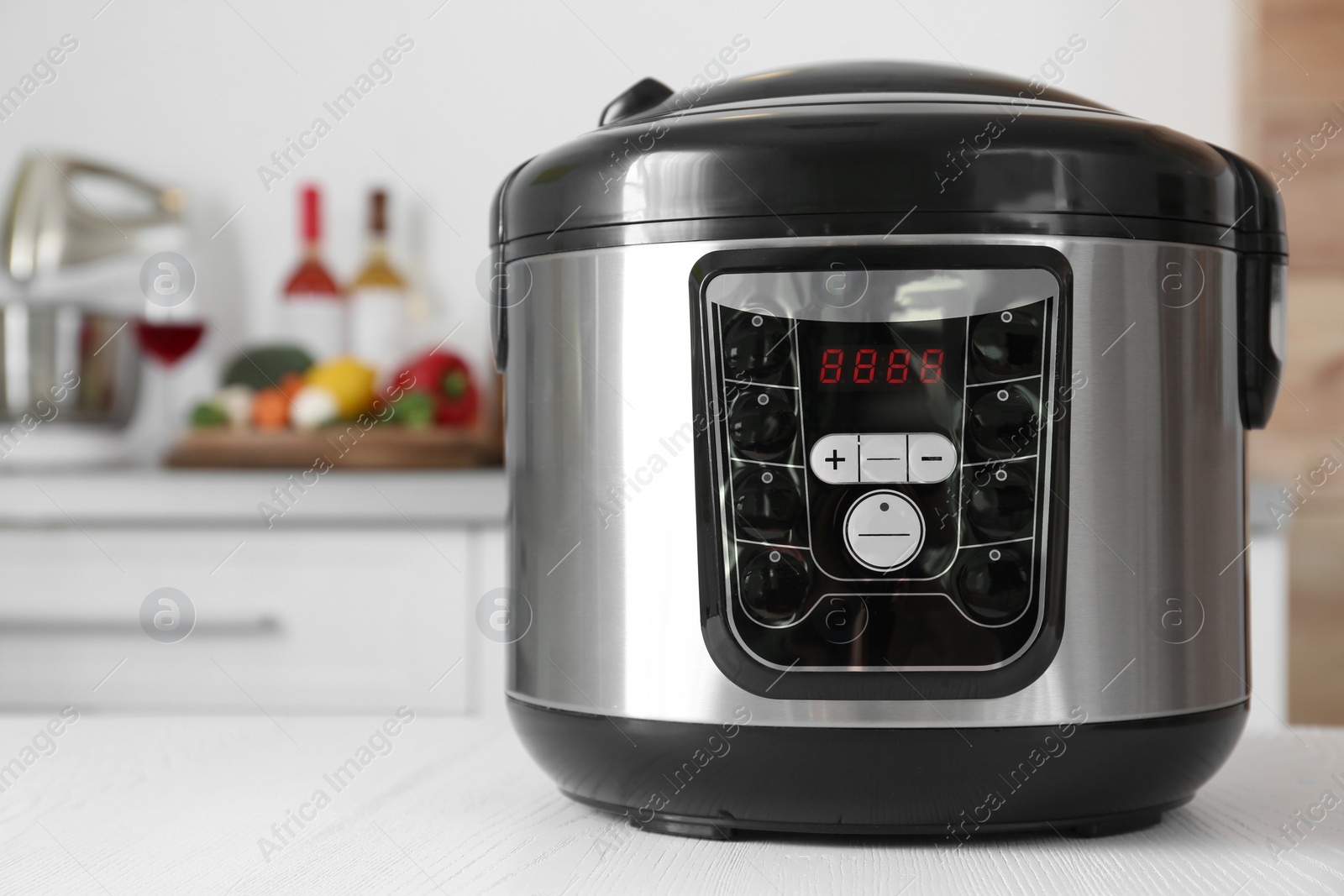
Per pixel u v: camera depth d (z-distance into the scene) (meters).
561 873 0.38
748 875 0.37
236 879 0.37
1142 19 1.47
